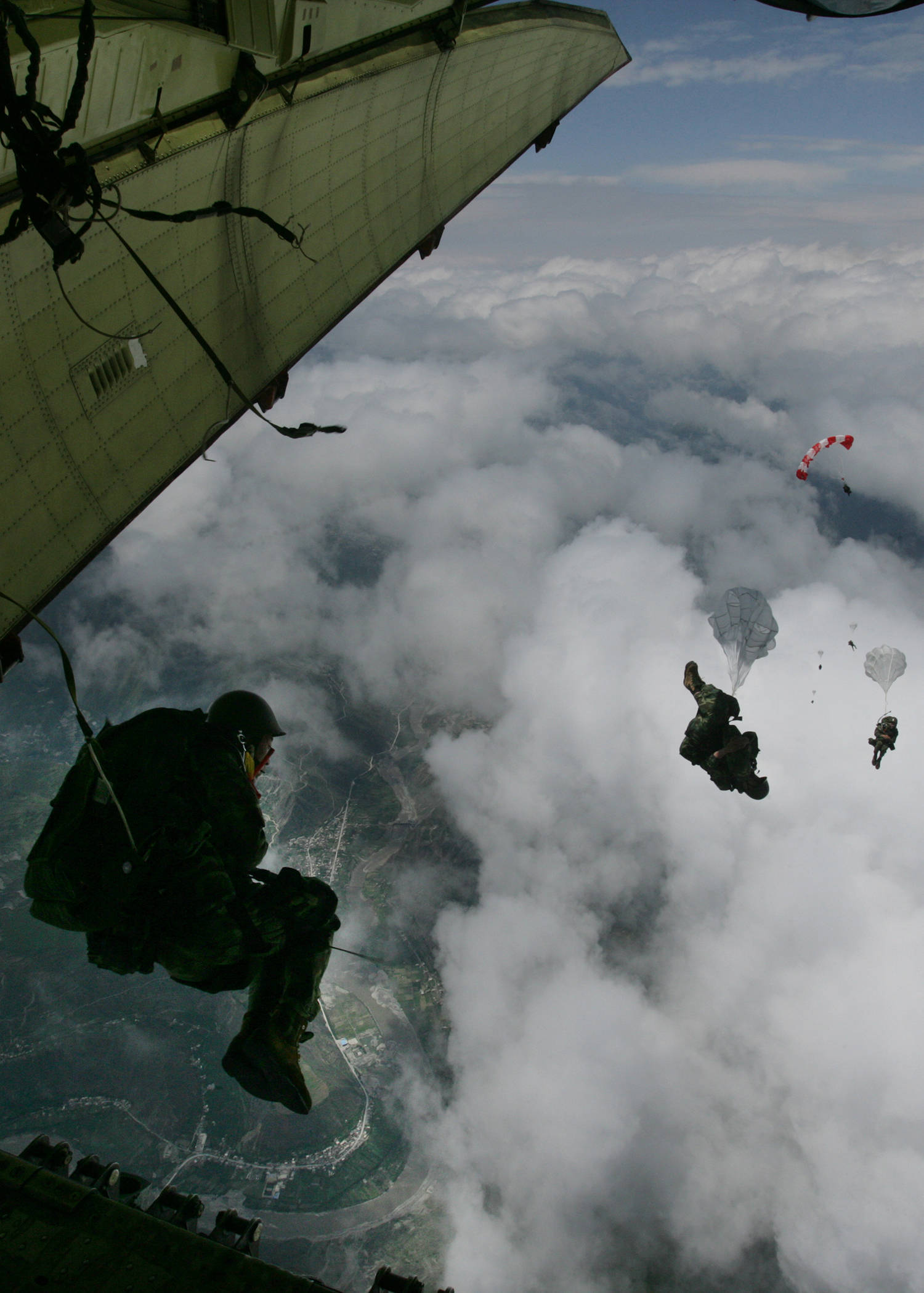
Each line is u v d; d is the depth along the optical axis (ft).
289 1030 11.33
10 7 8.77
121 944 10.70
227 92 16.98
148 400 18.20
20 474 15.84
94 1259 12.70
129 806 10.52
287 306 21.68
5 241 10.60
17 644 16.78
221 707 11.90
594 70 31.50
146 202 16.25
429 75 22.99
